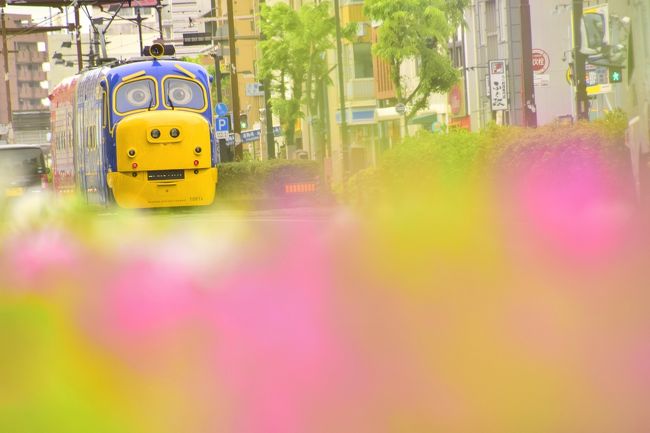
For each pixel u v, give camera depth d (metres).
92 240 49.94
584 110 79.44
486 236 40.34
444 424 14.70
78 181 89.19
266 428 14.79
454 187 68.88
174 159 77.81
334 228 49.22
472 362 18.48
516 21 131.38
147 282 31.86
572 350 19.08
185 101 79.38
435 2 125.25
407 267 31.89
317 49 149.88
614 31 49.25
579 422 14.55
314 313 24.36
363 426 14.73
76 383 18.38
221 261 36.50
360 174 81.44
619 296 24.67
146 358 20.28
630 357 18.31
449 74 126.12
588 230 40.41
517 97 132.50
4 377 19.34
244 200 93.56
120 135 77.88
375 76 178.12
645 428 14.10
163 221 66.38
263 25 152.25
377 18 126.06
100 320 25.23
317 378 17.80
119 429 15.08
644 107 41.41
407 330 21.73
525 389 16.47
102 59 89.56
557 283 27.08
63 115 96.12
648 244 34.44
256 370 18.62
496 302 24.64
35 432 15.02
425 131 76.12
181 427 15.08
